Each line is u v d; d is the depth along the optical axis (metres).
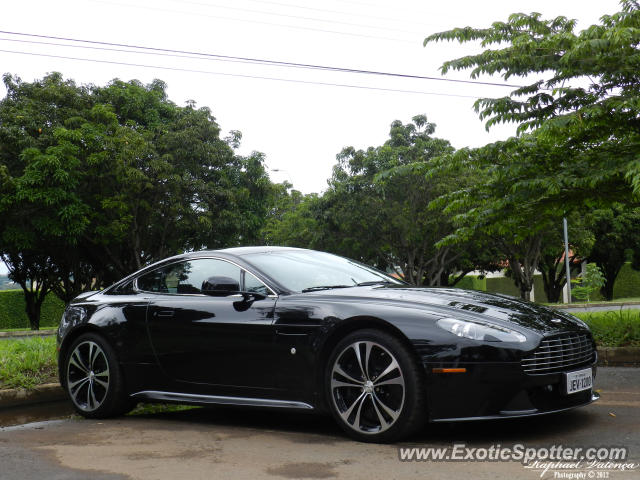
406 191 26.09
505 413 4.13
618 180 8.32
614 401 5.54
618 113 7.69
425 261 29.91
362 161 26.81
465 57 8.23
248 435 4.82
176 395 5.34
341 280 5.31
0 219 22.81
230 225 25.61
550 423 4.75
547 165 8.60
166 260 5.81
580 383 4.43
